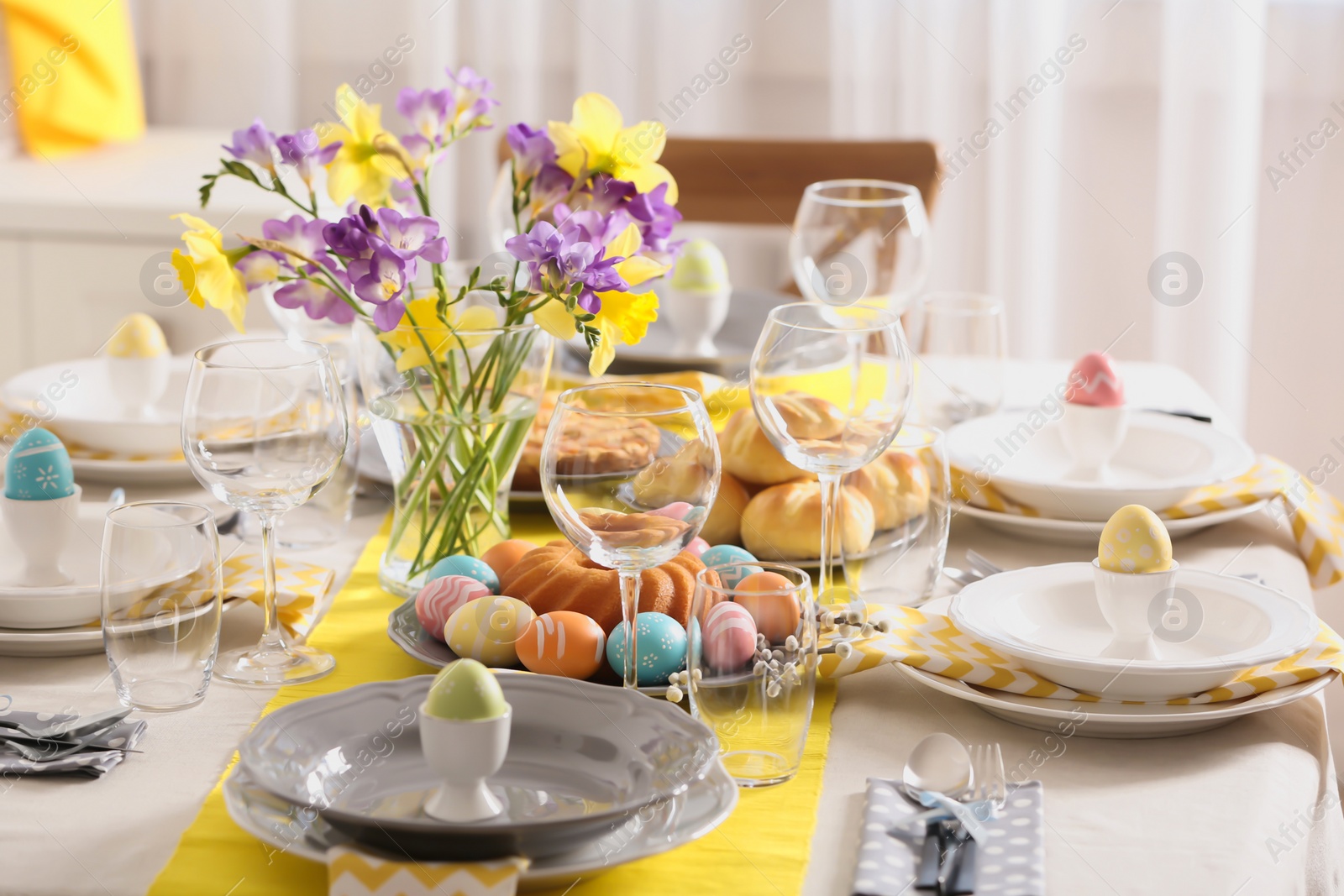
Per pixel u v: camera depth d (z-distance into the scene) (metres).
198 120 4.80
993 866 1.58
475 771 1.58
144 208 3.70
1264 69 4.28
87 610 1.85
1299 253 4.36
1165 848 1.61
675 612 1.84
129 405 2.24
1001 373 2.35
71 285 3.79
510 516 2.15
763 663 1.68
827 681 1.83
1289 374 4.45
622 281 1.86
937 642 1.83
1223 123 4.30
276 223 1.91
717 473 1.73
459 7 4.65
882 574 1.96
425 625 1.85
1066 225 4.55
